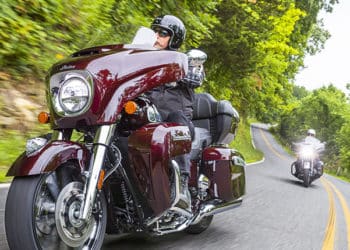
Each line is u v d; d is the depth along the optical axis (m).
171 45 4.20
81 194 3.16
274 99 36.47
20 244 3.00
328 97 72.81
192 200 4.69
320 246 5.86
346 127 53.69
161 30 4.17
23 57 8.28
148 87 3.46
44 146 3.10
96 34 4.17
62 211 3.04
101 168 3.19
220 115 5.30
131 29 4.05
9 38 7.93
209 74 22.30
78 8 9.79
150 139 3.55
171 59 3.64
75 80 3.19
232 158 5.20
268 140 75.19
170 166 3.81
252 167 19.36
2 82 7.68
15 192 3.03
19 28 8.07
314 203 10.16
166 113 4.06
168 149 3.63
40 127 7.48
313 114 72.69
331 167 57.56
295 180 16.19
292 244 5.70
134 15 11.25
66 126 3.30
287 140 82.06
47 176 3.12
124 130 3.67
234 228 6.03
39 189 3.06
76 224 3.09
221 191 4.98
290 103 43.03
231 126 5.34
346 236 6.84
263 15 20.56
